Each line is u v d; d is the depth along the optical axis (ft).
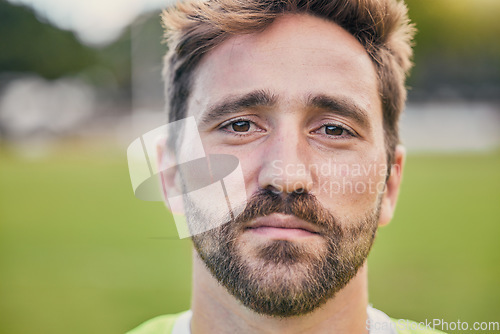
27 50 52.90
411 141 38.70
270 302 2.85
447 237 18.26
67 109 47.09
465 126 39.06
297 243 2.85
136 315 11.29
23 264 15.92
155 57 46.96
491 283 12.92
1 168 35.19
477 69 40.11
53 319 11.23
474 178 29.78
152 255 16.62
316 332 3.06
